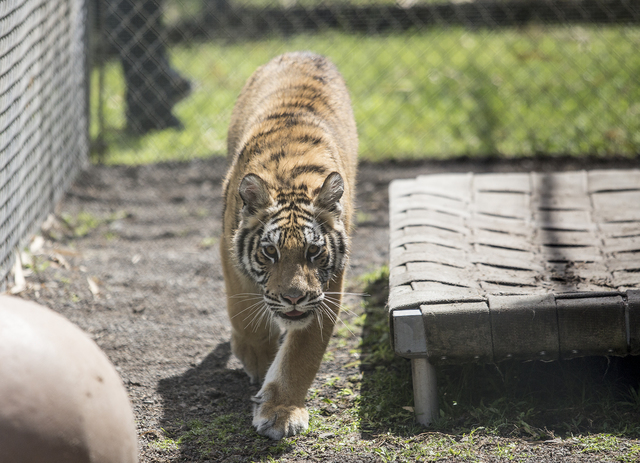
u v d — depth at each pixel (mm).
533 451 5016
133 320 7637
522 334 5383
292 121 6250
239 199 5820
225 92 15992
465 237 7219
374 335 7250
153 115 14102
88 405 3537
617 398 5734
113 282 8500
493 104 14461
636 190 8219
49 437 3357
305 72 7504
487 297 5543
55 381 3451
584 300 5402
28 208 9070
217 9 20109
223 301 8219
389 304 5656
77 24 11828
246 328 6137
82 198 11125
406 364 6562
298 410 5578
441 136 13281
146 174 12266
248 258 5531
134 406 6008
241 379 6590
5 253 7945
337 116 6973
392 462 4996
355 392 6195
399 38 19391
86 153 12562
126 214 10672
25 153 8883
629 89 14578
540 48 17922
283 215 5344
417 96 15375
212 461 5129
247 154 6031
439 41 19031
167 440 5418
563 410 5617
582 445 5039
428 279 6055
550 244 7105
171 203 11203
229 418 5793
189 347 7156
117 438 3664
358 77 16672
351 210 6562
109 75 16500
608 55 16766
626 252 6789
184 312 7902
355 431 5523
